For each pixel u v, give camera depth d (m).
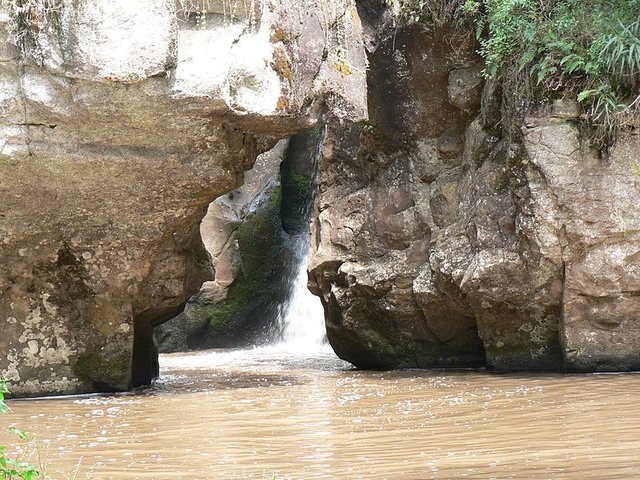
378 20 24.02
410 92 23.44
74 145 17.31
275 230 37.06
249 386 20.61
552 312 20.33
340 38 19.83
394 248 23.92
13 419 16.11
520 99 20.11
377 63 23.77
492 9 21.05
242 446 12.98
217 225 36.41
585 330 19.69
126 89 16.47
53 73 16.34
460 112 22.95
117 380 19.77
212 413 16.33
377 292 23.61
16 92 16.52
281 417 15.57
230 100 17.14
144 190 18.41
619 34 19.02
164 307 20.83
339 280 24.77
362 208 24.48
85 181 17.86
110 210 18.62
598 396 16.20
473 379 20.05
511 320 20.88
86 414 16.58
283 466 11.48
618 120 19.22
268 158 37.56
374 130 24.31
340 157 25.39
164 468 11.62
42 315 19.38
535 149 19.53
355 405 16.75
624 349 19.52
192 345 36.09
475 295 20.81
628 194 19.20
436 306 22.70
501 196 20.83
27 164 17.23
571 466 10.58
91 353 19.62
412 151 23.86
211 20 17.11
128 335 19.73
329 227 25.00
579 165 19.39
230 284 36.25
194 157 18.11
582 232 19.31
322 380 21.56
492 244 20.75
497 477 10.21
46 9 16.14
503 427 13.61
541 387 17.84
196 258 21.91
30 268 19.06
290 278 36.09
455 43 22.47
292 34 17.92
